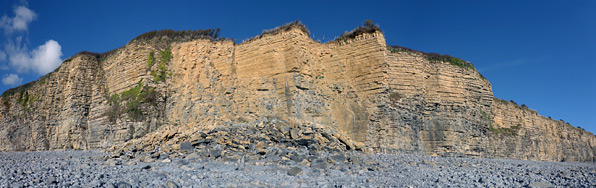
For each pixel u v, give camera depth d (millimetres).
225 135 22125
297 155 19922
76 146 35938
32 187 11641
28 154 27250
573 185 14758
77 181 12664
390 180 15180
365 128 29234
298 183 14039
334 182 14391
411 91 32281
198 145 21031
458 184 14539
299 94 29656
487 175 17156
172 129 25281
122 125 31125
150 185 12586
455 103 34438
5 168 15648
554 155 51250
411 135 31219
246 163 17797
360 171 16812
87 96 38219
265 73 31062
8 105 43438
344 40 32625
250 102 30797
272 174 15562
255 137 22734
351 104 30609
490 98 38750
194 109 30734
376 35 31062
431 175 16797
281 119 26562
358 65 31297
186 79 32469
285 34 31125
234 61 32938
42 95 41375
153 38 37000
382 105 29594
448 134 32875
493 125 41000
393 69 32062
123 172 15141
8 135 41438
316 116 29875
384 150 29062
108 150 25938
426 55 35844
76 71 38844
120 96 34438
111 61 38250
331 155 20406
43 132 39219
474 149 34688
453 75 35375
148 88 32188
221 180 14047
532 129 48062
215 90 31531
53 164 17719
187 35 36344
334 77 32031
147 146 22359
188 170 15906
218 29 35375
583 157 59344
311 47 32219
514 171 19609
